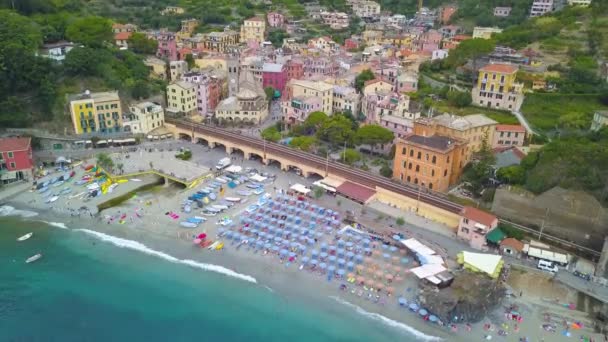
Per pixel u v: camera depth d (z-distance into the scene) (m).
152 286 110.88
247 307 104.56
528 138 166.25
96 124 182.75
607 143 138.50
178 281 112.19
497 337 94.25
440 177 141.75
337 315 101.38
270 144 174.62
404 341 94.12
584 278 109.06
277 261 117.44
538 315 100.00
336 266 114.12
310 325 99.25
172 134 196.50
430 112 184.50
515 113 186.38
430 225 130.25
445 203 132.38
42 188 149.88
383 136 170.00
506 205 129.88
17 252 121.31
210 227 130.75
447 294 100.69
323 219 132.12
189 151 178.62
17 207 140.50
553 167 125.31
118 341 96.31
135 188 151.62
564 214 121.19
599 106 183.12
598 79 193.88
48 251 121.75
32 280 112.31
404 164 149.62
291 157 163.62
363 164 167.12
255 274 113.62
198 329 99.31
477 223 120.19
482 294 100.50
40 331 98.31
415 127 165.75
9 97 174.38
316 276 112.12
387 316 100.56
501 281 108.62
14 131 174.62
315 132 195.50
